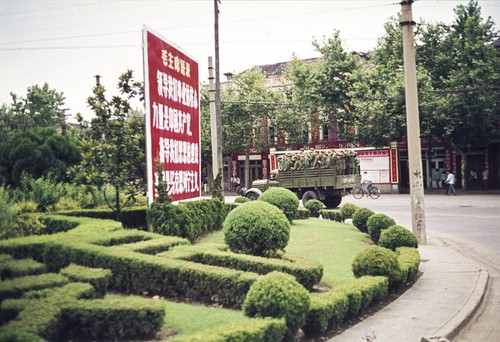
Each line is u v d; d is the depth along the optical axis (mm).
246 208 9789
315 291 8453
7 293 5949
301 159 26297
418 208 14227
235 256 8516
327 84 41094
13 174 14945
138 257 7871
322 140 44438
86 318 5621
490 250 13273
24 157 15062
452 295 8727
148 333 5801
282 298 5781
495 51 33344
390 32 39344
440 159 42125
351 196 34750
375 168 39781
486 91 32000
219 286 7246
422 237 14180
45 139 15391
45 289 6141
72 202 14453
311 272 8141
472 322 7559
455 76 32906
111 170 12938
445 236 15797
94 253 8000
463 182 35844
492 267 11414
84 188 15234
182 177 14656
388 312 7770
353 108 41594
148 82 12297
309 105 42250
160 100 13023
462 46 34750
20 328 4922
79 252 8094
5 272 6840
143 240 9789
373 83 36812
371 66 41719
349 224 18578
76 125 17781
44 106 15508
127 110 13336
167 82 13586
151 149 12312
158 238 9734
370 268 8492
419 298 8578
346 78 40219
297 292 5898
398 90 34375
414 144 14242
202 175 53750
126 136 13047
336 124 44250
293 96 43938
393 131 36656
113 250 8242
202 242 13383
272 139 48250
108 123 13109
